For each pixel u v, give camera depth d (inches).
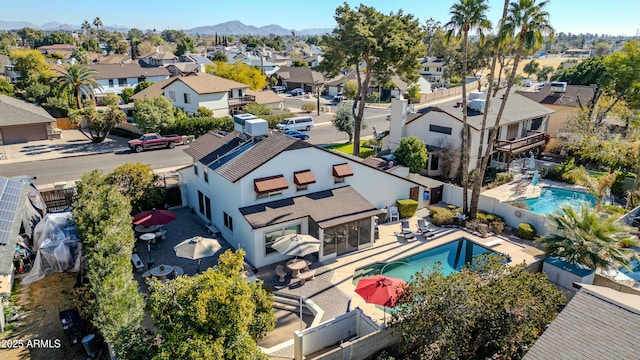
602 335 418.0
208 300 439.2
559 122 1870.1
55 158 1651.1
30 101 2578.7
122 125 2128.4
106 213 768.9
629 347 397.7
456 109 1510.8
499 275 602.5
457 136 1446.9
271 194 922.1
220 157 1019.9
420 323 529.7
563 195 1331.2
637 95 1918.1
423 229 1036.5
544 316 545.6
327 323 600.7
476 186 1094.4
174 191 1206.9
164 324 469.7
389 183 1132.5
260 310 541.0
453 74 4229.8
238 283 470.9
